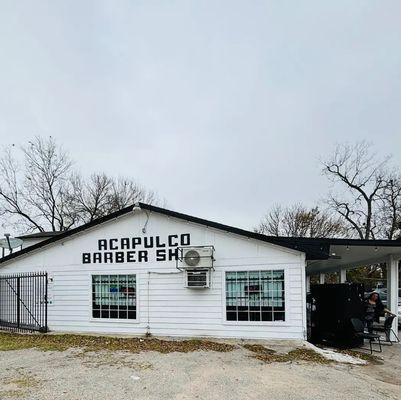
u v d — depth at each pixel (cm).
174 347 1007
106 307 1280
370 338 1080
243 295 1142
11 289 1427
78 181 5069
